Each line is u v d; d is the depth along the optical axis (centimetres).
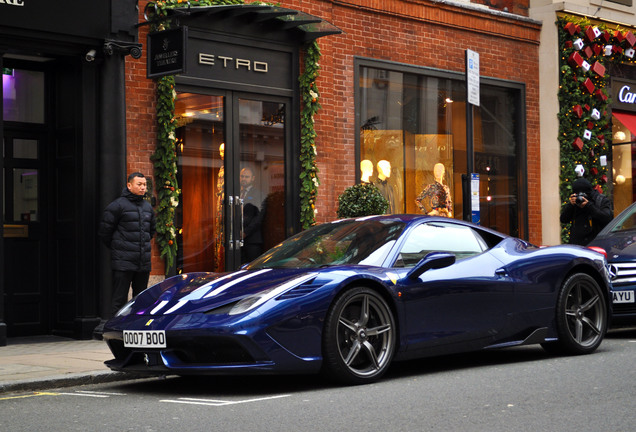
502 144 1486
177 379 678
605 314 770
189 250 1106
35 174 1025
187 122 1108
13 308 1005
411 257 659
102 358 788
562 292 736
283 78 1207
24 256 1016
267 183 1191
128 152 1044
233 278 631
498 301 690
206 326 562
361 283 612
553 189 1519
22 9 928
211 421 484
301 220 1212
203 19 1116
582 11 1543
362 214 1144
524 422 460
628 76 1648
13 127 1007
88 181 990
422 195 1368
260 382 641
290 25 1180
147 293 651
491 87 1470
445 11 1390
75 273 993
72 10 962
